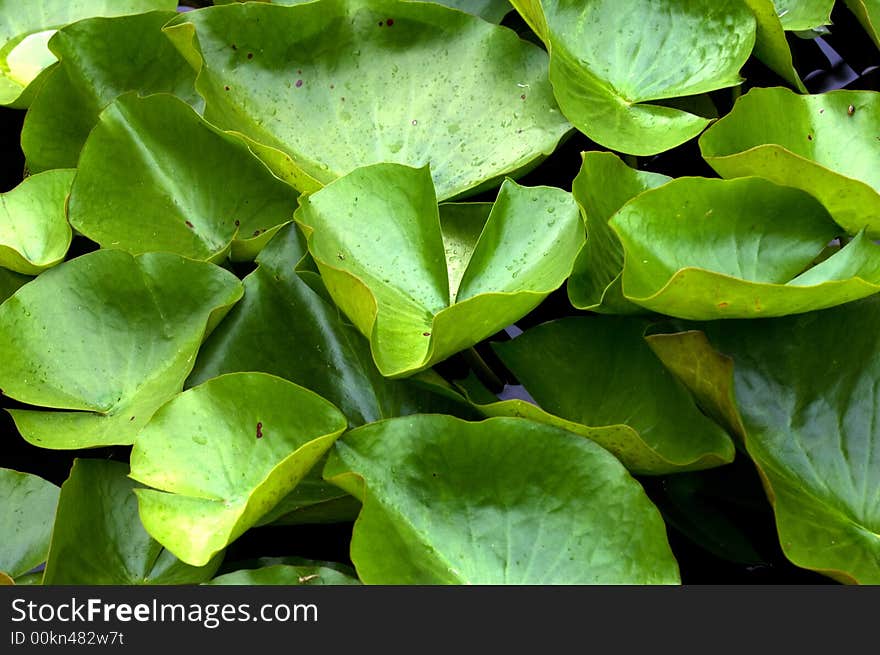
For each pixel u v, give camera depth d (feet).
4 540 5.03
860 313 5.05
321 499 5.07
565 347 5.19
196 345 5.16
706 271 4.86
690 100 5.63
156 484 4.90
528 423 4.94
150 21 5.64
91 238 5.38
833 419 5.01
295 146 5.50
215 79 5.48
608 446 4.99
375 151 5.50
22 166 5.89
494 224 5.18
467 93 5.55
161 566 5.00
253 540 5.19
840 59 5.79
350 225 5.20
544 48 5.80
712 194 5.12
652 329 5.13
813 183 5.10
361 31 5.57
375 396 5.17
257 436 4.99
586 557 4.87
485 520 4.92
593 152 5.19
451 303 5.19
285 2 5.72
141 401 5.15
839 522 4.92
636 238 5.09
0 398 5.42
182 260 5.26
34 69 5.88
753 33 5.43
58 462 5.34
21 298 5.23
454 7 5.78
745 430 4.96
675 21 5.52
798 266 5.15
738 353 5.08
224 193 5.48
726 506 5.13
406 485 4.93
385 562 4.85
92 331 5.24
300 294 5.25
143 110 5.47
